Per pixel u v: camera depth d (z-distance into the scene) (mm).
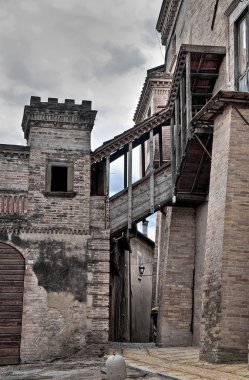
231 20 17922
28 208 19562
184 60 18375
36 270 19062
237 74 17297
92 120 20625
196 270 21312
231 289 13766
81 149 20406
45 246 19312
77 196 19969
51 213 19656
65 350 18547
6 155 19828
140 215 20547
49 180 19938
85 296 19094
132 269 31422
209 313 14281
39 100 20312
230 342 13438
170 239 21672
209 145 17953
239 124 14867
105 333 18828
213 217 15078
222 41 18609
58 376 14430
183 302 21344
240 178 14531
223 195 14508
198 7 22062
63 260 19297
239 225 14227
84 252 19500
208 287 14586
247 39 16562
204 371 12188
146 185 20891
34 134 20188
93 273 19328
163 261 22500
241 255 14023
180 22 25797
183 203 21219
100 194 21109
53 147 20219
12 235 19219
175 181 20188
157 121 21047
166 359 15797
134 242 32031
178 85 19703
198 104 20078
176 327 21125
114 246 22312
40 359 18312
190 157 18750
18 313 18625
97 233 19781
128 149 20875
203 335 14484
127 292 28688
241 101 14891
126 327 28047
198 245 21297
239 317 13602
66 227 19641
